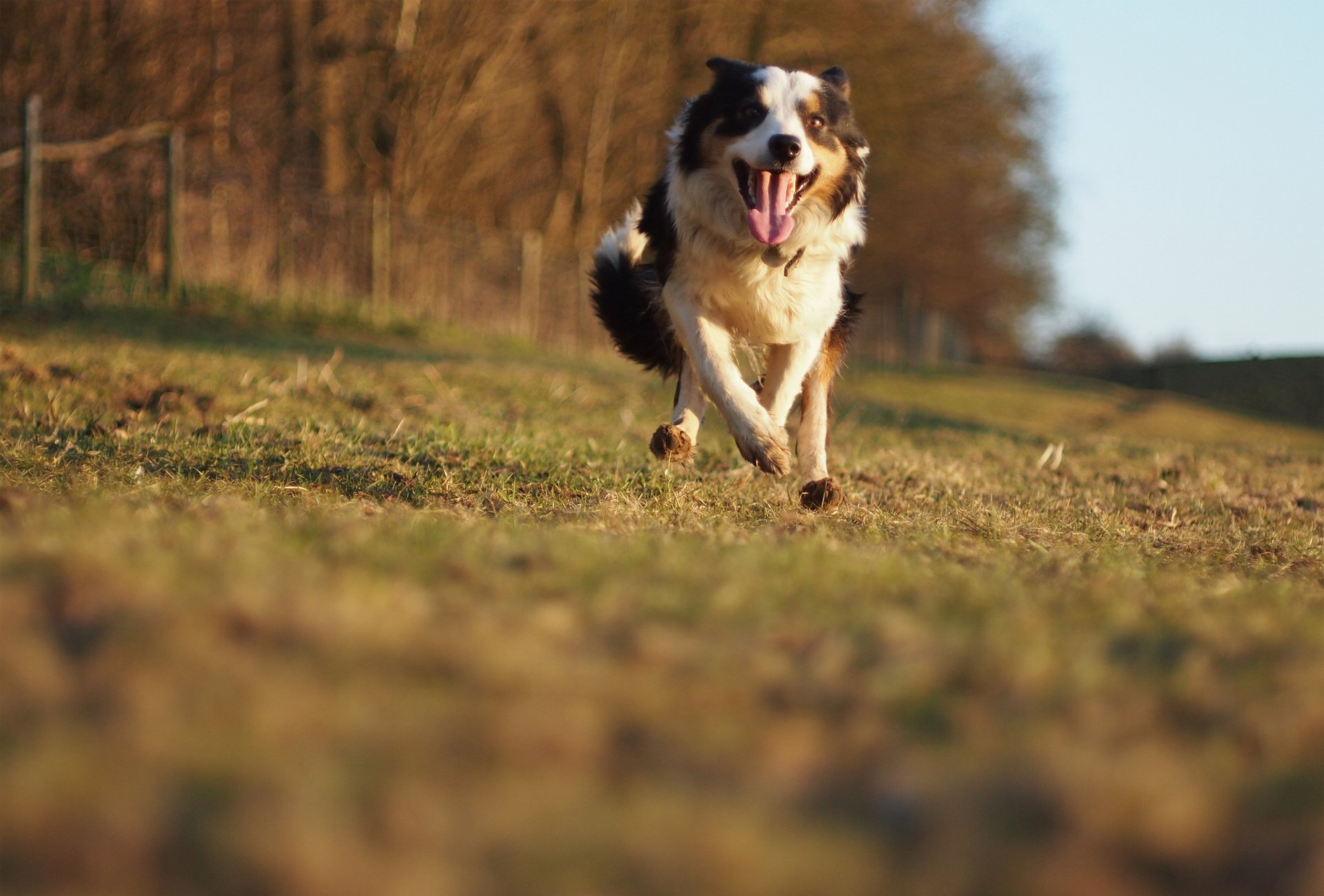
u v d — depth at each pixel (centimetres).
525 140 2434
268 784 128
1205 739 167
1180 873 124
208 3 1675
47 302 1218
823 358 555
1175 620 246
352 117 2092
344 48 1986
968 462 741
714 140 512
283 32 1900
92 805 121
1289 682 193
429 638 179
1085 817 131
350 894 107
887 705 172
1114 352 5047
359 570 232
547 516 416
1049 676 189
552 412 862
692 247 524
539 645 185
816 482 490
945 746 156
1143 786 138
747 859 117
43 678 155
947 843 126
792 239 515
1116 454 886
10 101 1555
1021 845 127
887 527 427
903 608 239
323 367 922
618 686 168
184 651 165
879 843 126
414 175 2105
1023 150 3219
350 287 1797
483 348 1723
